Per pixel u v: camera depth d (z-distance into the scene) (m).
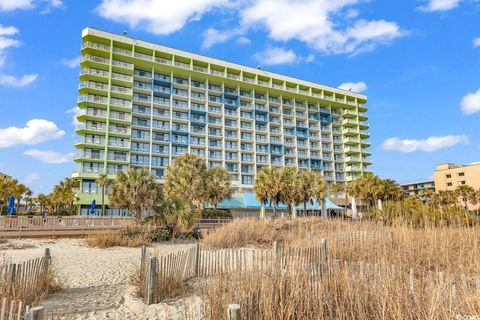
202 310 4.82
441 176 94.44
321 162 81.44
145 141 60.72
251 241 15.43
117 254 14.71
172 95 65.88
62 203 70.38
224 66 73.00
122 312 6.26
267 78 78.88
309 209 59.78
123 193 23.70
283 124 78.44
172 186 34.69
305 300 4.36
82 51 58.31
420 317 3.98
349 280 4.68
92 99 57.25
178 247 17.06
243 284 4.50
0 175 75.75
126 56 60.81
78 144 53.94
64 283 8.81
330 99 87.81
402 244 9.45
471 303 4.29
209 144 69.00
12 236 20.77
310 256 6.79
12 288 5.45
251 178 71.50
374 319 4.18
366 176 52.38
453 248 9.05
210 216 38.34
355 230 12.55
